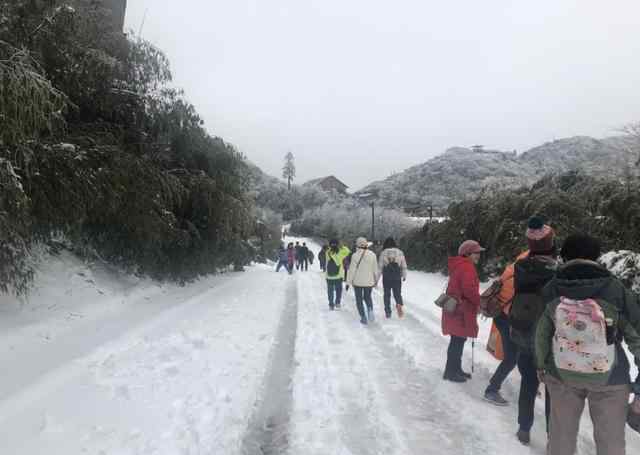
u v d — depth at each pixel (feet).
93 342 18.63
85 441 11.16
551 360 9.60
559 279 9.53
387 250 29.55
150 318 23.91
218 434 12.07
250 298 36.11
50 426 11.62
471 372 17.74
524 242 45.27
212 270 46.47
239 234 46.32
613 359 8.78
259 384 15.99
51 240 23.72
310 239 230.07
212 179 35.96
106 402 13.44
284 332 25.20
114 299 25.41
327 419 13.44
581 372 8.81
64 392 13.71
